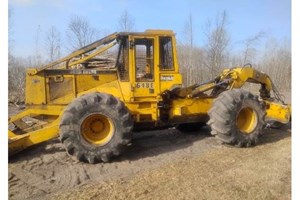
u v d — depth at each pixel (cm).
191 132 880
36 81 681
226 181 505
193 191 469
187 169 570
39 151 689
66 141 604
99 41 682
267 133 853
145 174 555
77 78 688
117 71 697
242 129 727
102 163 622
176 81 717
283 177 515
